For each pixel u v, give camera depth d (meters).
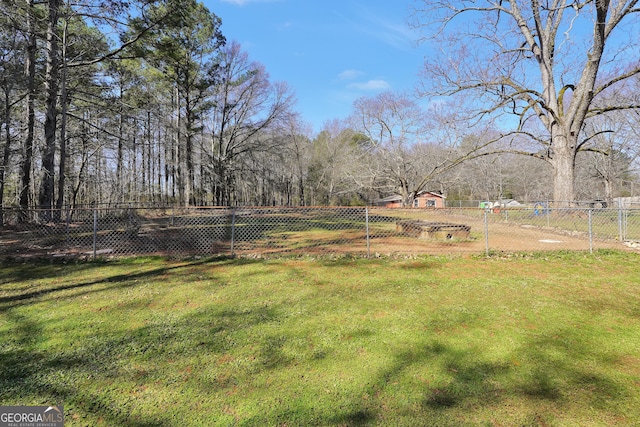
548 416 1.98
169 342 2.93
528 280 4.93
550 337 3.02
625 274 5.27
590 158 30.97
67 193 28.83
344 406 2.07
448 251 7.19
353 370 2.47
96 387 2.28
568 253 6.84
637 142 24.05
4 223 12.03
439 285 4.68
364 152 34.66
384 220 17.00
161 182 35.31
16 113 13.97
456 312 3.63
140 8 13.08
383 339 2.98
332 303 3.94
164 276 5.17
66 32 13.70
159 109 22.45
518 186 47.16
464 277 5.11
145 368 2.52
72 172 24.67
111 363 2.58
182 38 22.41
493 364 2.55
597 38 11.95
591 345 2.86
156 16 13.77
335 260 6.36
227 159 29.59
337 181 45.09
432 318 3.47
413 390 2.23
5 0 10.45
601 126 27.66
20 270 5.54
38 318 3.47
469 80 14.75
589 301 4.00
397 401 2.12
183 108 28.39
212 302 3.98
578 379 2.36
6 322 3.36
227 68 27.91
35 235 9.59
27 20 11.50
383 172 31.98
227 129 31.42
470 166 40.03
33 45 12.52
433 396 2.17
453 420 1.95
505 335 3.06
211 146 30.77
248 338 3.01
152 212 22.62
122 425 1.92
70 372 2.45
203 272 5.43
